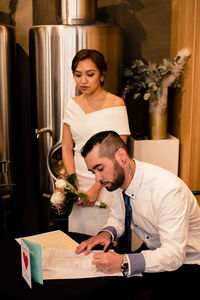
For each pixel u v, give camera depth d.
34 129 3.10
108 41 2.86
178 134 3.30
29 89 3.41
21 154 3.52
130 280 1.59
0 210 3.19
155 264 1.57
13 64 3.11
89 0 2.91
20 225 3.61
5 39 2.98
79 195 2.19
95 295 1.47
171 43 3.38
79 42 2.81
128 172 1.70
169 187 1.65
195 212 1.78
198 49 2.85
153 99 3.12
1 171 3.08
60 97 2.92
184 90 3.12
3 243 1.87
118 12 3.30
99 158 1.60
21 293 1.46
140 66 3.17
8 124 3.10
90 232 2.51
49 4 3.26
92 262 1.59
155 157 3.16
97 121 2.43
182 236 1.63
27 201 3.61
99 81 2.44
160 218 1.67
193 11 2.87
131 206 1.82
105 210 2.47
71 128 2.51
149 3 3.30
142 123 3.49
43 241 1.88
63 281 1.54
